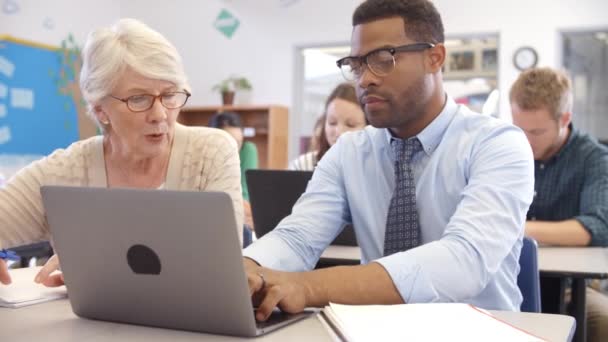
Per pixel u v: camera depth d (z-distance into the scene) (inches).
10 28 237.6
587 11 215.8
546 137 94.7
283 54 263.3
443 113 59.1
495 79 243.0
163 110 60.6
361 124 111.7
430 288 46.1
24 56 226.1
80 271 43.2
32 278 58.8
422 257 47.1
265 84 266.5
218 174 66.3
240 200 66.1
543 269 74.0
